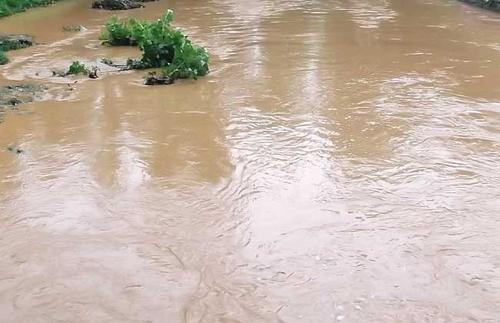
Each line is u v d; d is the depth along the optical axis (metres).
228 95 11.17
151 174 7.76
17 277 5.61
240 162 8.07
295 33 17.09
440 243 6.08
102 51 15.34
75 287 5.45
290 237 6.21
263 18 19.81
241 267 5.70
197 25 18.56
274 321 4.95
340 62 13.59
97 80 12.45
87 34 17.59
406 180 7.50
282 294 5.29
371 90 11.34
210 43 15.81
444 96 10.96
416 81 11.96
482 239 6.15
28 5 22.69
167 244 6.11
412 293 5.29
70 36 17.30
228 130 9.30
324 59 13.89
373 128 9.30
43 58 14.53
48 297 5.31
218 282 5.47
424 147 8.54
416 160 8.10
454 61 13.62
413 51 14.69
